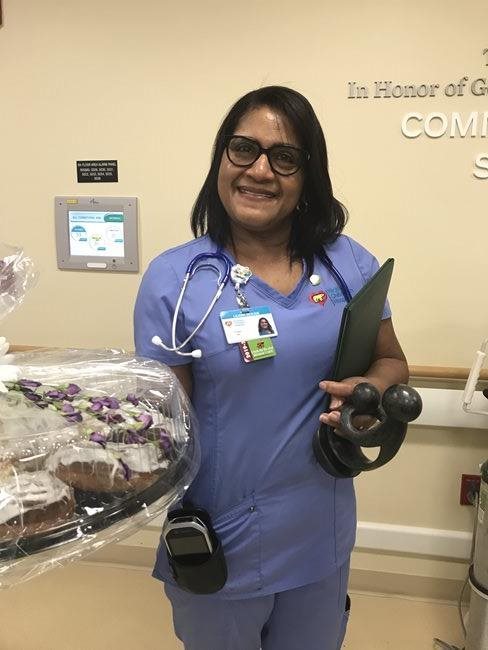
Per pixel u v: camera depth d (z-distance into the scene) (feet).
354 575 6.17
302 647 3.83
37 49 5.22
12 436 2.21
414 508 5.88
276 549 3.41
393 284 5.27
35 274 3.28
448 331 5.30
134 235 5.46
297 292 3.34
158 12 4.99
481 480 4.83
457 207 5.02
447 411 5.39
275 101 3.07
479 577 4.88
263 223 3.17
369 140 4.99
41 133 5.41
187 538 3.09
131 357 3.05
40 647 5.36
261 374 3.17
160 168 5.32
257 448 3.25
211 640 3.66
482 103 4.79
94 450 2.26
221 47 4.98
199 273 3.27
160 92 5.15
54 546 2.03
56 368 2.74
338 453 3.15
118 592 6.07
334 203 3.55
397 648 5.40
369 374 3.55
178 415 2.76
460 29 4.68
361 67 4.85
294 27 4.85
